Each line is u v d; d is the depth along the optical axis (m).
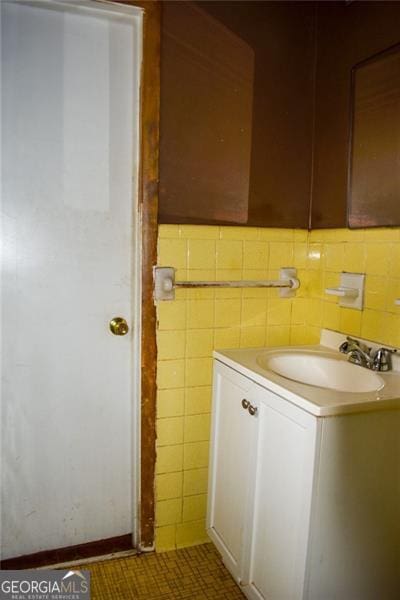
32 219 1.55
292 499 1.25
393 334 1.50
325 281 1.80
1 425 1.60
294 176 1.84
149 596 1.58
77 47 1.54
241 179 1.75
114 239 1.66
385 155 1.50
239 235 1.77
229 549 1.61
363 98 1.59
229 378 1.62
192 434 1.79
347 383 1.56
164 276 1.66
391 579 1.35
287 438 1.27
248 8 1.71
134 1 1.52
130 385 1.74
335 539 1.23
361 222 1.61
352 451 1.20
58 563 1.72
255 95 1.74
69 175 1.58
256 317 1.83
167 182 1.64
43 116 1.53
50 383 1.64
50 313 1.61
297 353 1.72
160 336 1.69
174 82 1.62
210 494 1.76
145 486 1.75
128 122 1.63
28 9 1.48
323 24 1.78
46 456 1.66
